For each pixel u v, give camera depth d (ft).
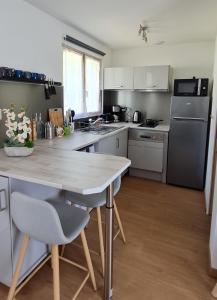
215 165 8.93
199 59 13.64
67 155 6.55
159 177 13.60
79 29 11.55
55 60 10.30
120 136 12.57
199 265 6.66
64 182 4.49
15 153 6.32
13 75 7.66
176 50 14.06
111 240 5.10
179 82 12.12
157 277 6.18
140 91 14.46
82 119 13.21
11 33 8.05
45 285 5.82
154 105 15.06
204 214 9.70
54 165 5.57
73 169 5.27
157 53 14.55
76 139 9.35
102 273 6.24
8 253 5.49
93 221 8.75
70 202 6.42
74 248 7.26
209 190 9.61
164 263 6.72
